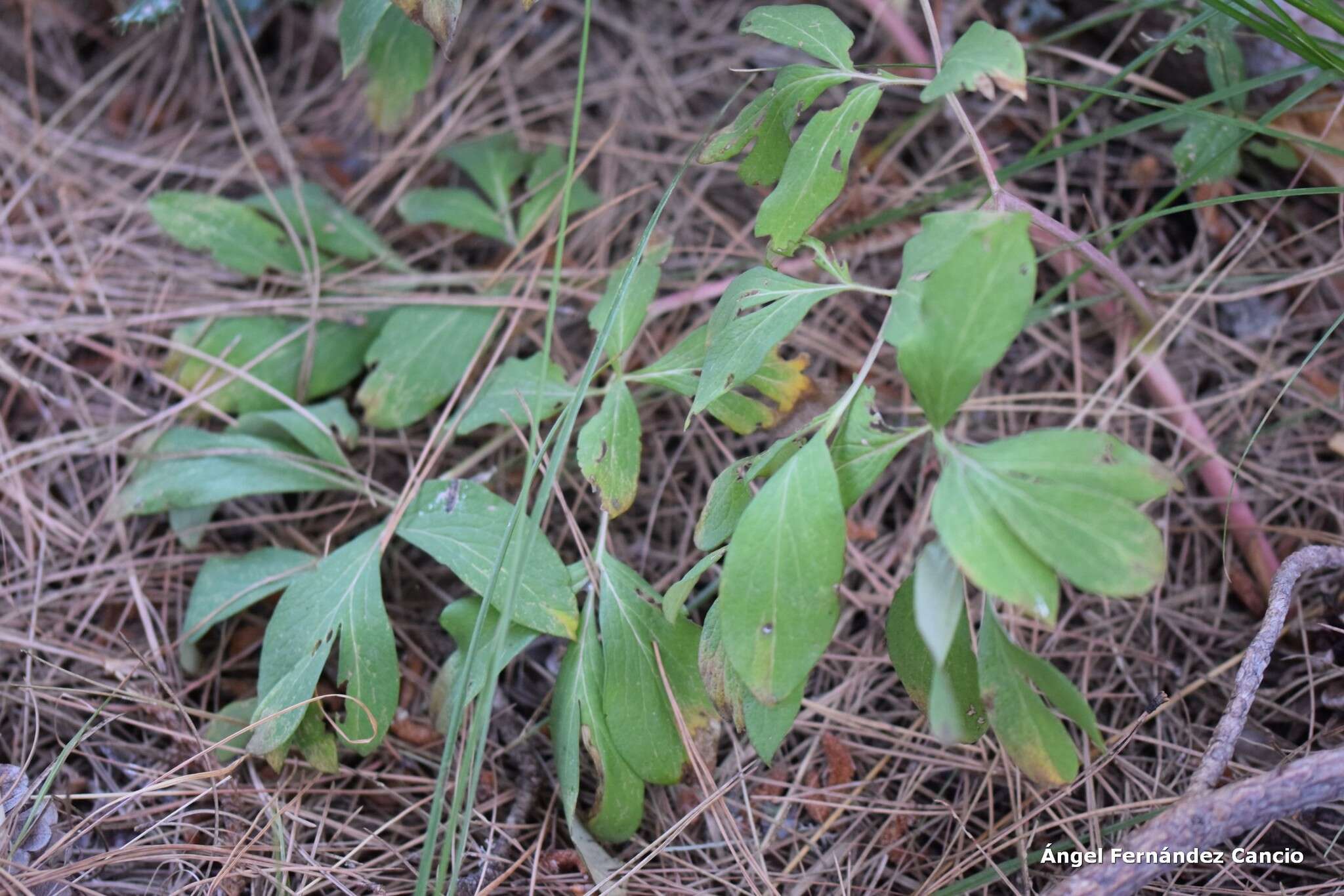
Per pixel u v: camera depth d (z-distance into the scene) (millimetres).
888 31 875
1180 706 759
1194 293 828
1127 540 619
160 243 883
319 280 843
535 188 864
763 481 812
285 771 750
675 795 750
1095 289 834
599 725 716
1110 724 760
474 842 737
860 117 700
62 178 894
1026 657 651
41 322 842
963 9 884
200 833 734
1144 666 770
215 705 774
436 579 809
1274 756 737
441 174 915
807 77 716
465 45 934
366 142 922
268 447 789
